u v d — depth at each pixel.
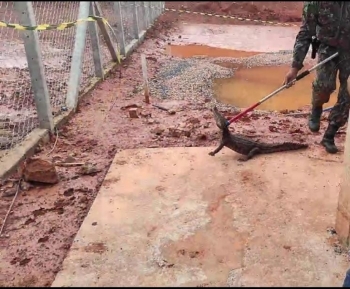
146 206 4.19
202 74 9.29
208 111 6.99
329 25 4.79
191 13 16.30
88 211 4.20
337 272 3.34
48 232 3.99
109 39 8.71
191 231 3.83
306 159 5.02
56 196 4.54
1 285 3.39
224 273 3.34
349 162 3.47
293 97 8.07
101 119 6.56
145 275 3.34
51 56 9.07
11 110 6.55
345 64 4.90
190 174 4.73
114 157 5.15
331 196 4.28
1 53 7.91
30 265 3.60
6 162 4.99
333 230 3.79
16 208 4.35
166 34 13.48
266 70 9.81
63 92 7.19
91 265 3.45
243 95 8.17
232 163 4.95
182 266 3.43
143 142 5.74
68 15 11.16
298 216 3.99
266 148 5.14
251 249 3.59
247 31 14.05
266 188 4.43
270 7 17.08
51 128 5.86
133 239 3.74
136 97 7.67
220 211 4.09
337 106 5.04
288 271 3.35
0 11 7.78
